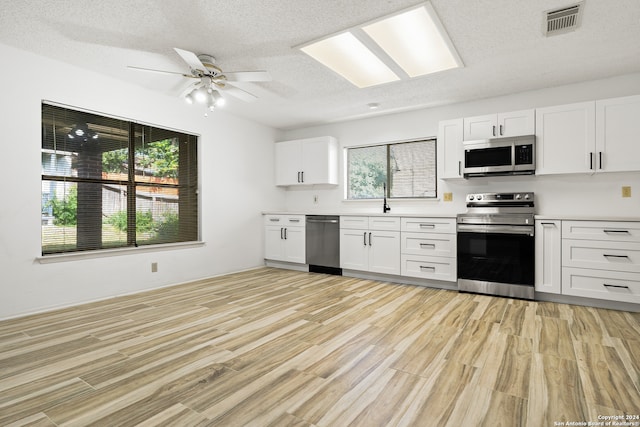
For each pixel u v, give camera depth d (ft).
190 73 10.89
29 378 5.80
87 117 10.81
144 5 7.22
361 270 14.24
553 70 10.57
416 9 7.29
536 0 7.02
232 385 5.57
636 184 10.76
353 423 4.58
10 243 9.05
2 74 8.94
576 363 6.33
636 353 6.75
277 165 18.01
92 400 5.13
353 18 7.72
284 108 14.60
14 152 9.12
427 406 4.97
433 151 14.69
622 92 11.00
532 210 11.98
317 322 8.68
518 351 6.88
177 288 12.45
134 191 12.06
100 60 9.97
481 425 4.51
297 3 7.14
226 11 7.45
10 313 9.02
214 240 14.69
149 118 12.31
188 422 4.59
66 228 10.29
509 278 11.12
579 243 10.14
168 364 6.33
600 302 10.01
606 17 7.64
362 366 6.25
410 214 12.96
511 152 11.51
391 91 12.44
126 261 11.59
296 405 5.00
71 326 8.38
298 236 16.03
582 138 10.68
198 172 14.26
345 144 16.80
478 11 7.43
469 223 11.76
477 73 10.77
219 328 8.25
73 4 7.17
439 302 10.58
